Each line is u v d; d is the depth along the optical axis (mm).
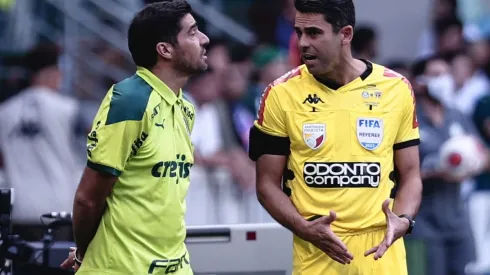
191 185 31188
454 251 30969
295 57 34406
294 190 19109
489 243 36094
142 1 39156
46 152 30250
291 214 18797
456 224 30734
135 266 17625
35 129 30234
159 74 18000
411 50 43031
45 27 38469
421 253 30688
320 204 18859
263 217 32656
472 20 44562
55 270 20609
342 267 18922
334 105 18859
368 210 18828
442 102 32438
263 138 19219
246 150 33219
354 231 18828
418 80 31500
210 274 21250
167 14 17906
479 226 35969
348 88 18938
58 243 21219
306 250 19172
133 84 17688
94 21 38844
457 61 38094
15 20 38156
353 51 31844
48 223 20891
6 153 30359
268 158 19203
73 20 38562
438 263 30688
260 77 34719
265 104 19172
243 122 33438
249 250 21375
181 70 18109
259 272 21406
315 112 18875
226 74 33906
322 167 18844
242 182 32531
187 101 18594
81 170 32500
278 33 40344
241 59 34469
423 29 43062
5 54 37125
